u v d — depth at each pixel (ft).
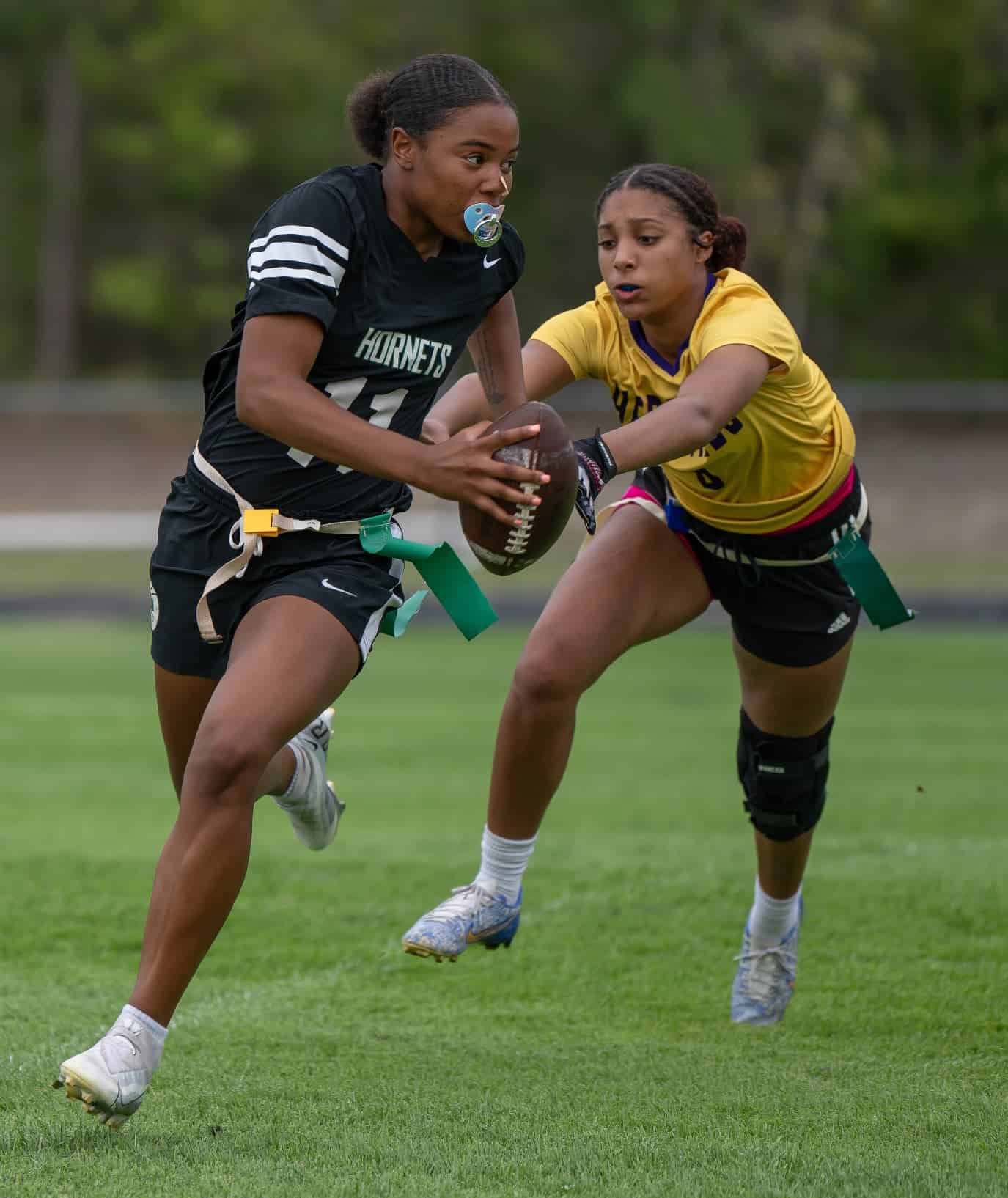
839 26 428.56
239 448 41.24
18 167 402.93
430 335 41.04
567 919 66.74
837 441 49.34
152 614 43.70
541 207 416.26
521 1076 46.06
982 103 454.40
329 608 39.78
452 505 268.21
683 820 93.86
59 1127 40.01
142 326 405.80
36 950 62.08
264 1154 37.99
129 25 397.60
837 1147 38.58
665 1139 39.32
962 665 171.83
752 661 52.31
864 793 100.27
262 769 37.99
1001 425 316.40
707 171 402.72
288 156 402.93
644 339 48.62
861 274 435.94
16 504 309.63
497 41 410.11
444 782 106.01
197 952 37.78
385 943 63.41
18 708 139.13
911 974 58.29
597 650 47.93
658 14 401.70
